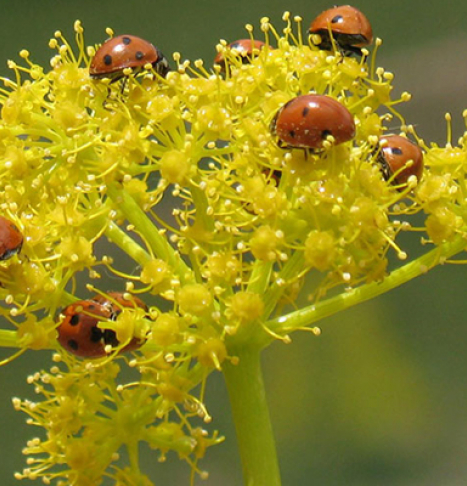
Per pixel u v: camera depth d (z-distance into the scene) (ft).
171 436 0.78
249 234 0.76
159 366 0.77
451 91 1.69
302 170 0.75
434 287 1.60
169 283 0.75
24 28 1.99
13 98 0.76
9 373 1.49
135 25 1.99
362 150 0.76
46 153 0.76
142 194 0.76
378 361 1.55
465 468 1.44
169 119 0.76
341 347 1.56
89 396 0.78
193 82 0.76
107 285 1.44
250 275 0.77
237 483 1.39
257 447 0.78
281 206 0.75
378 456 1.48
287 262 0.76
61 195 0.76
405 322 1.57
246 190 0.75
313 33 0.81
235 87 0.77
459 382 1.52
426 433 1.49
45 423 0.78
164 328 0.75
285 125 0.74
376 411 1.52
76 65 0.77
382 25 1.81
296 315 0.76
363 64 0.78
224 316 0.76
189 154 0.75
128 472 0.78
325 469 1.47
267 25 0.78
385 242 0.76
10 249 0.74
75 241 0.76
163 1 1.99
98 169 0.76
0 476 1.42
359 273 0.76
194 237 0.76
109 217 0.76
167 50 1.96
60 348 0.78
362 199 0.75
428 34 1.78
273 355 1.57
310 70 0.78
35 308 0.76
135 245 0.77
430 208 0.76
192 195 0.76
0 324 1.44
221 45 0.78
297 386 1.54
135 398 0.78
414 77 1.73
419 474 1.45
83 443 0.77
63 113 0.76
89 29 1.98
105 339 0.75
